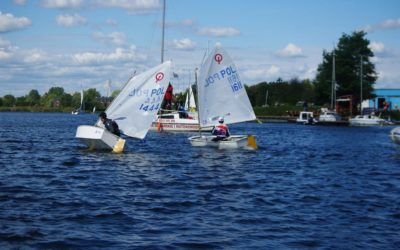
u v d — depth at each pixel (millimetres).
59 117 129750
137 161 27109
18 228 12664
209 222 13828
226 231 12953
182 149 34594
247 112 36625
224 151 33906
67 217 13945
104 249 11289
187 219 14102
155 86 32094
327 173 24844
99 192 17844
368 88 115688
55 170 23172
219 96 36125
